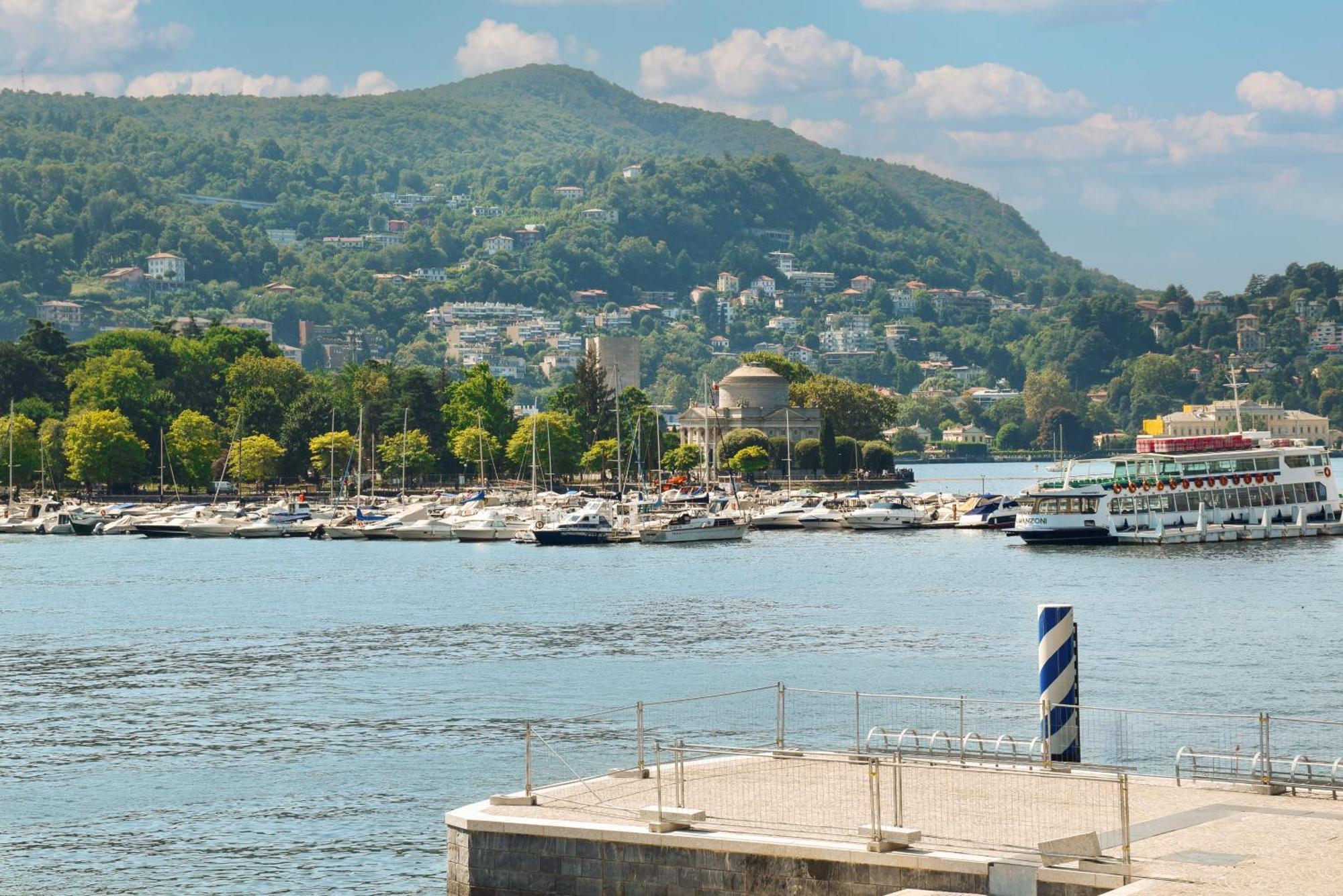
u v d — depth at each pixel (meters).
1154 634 182.38
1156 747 110.62
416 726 130.00
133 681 156.62
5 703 144.38
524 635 190.38
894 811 65.12
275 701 143.88
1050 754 75.75
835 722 125.00
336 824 99.19
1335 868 57.12
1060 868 57.69
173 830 98.38
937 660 165.00
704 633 190.62
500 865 67.06
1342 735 116.25
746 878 62.78
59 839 96.88
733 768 76.88
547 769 111.88
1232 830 63.06
